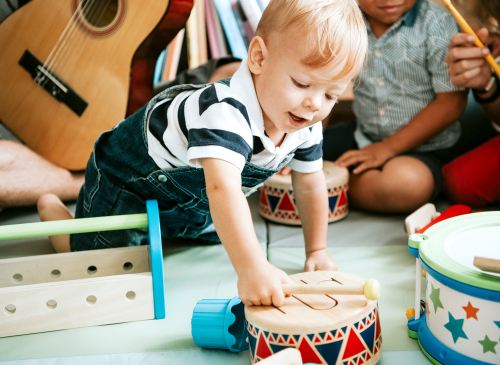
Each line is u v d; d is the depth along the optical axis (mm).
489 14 1271
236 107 684
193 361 641
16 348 688
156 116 836
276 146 777
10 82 1377
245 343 659
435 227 678
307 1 642
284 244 1025
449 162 1269
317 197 874
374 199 1178
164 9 1272
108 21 1342
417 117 1223
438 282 587
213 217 646
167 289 845
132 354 661
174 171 847
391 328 688
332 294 586
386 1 1168
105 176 938
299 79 638
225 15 1608
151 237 743
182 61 1680
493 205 1202
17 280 811
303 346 544
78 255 807
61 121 1360
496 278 528
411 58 1219
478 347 551
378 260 915
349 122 1475
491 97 1187
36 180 1277
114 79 1329
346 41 628
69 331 730
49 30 1354
